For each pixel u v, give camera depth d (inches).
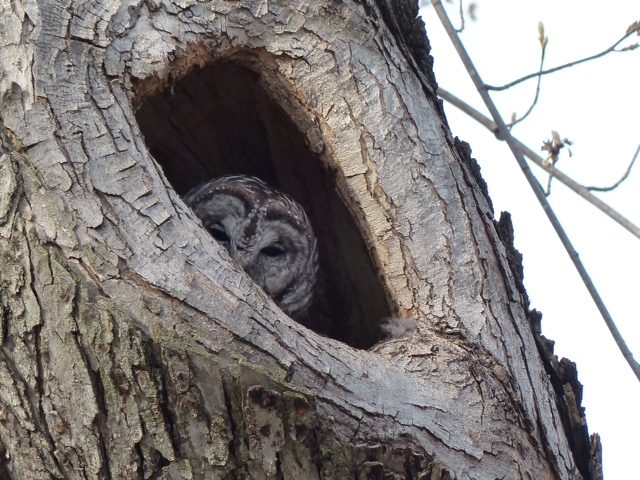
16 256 222.4
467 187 290.5
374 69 287.7
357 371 241.0
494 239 289.0
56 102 233.5
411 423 242.4
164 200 235.5
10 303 221.8
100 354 217.2
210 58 272.7
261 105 316.2
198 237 235.0
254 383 219.8
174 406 217.8
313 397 221.1
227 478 218.7
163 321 221.3
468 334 271.3
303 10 283.4
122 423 218.1
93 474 221.1
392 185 283.7
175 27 261.9
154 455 218.2
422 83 297.4
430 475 234.4
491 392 261.9
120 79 245.8
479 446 251.4
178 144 346.3
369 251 287.6
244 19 276.7
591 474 279.7
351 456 226.4
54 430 222.1
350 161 285.0
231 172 372.8
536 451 263.6
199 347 221.0
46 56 236.1
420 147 287.0
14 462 227.6
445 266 279.4
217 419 218.2
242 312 228.1
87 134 233.9
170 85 267.3
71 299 219.1
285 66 283.4
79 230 224.7
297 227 366.0
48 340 219.9
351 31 287.0
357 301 333.1
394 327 275.1
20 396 222.2
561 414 283.0
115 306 219.8
